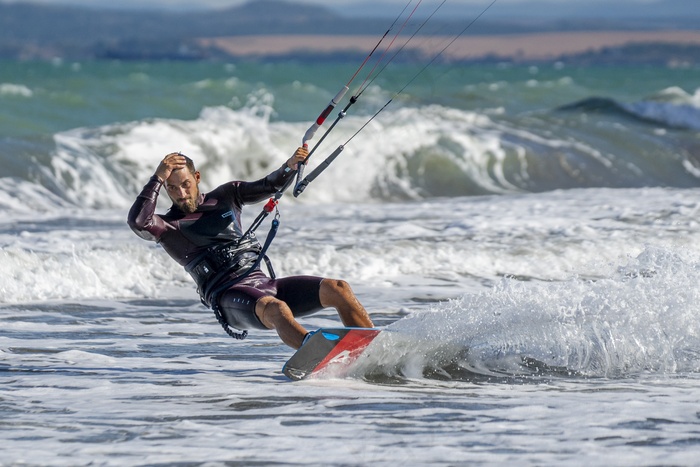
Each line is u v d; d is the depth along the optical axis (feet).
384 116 272.92
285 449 49.75
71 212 189.67
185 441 51.37
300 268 123.95
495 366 72.28
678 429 54.13
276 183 71.67
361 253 131.03
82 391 64.23
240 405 60.03
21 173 204.85
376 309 102.42
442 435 52.75
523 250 135.13
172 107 351.25
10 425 54.65
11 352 79.05
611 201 195.11
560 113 326.24
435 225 162.20
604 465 47.03
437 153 258.78
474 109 367.25
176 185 69.41
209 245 70.33
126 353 80.18
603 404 60.44
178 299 109.91
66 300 106.63
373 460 47.96
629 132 294.87
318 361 66.18
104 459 47.93
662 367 73.10
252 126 247.29
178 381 67.97
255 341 87.40
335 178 243.81
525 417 56.90
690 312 75.87
